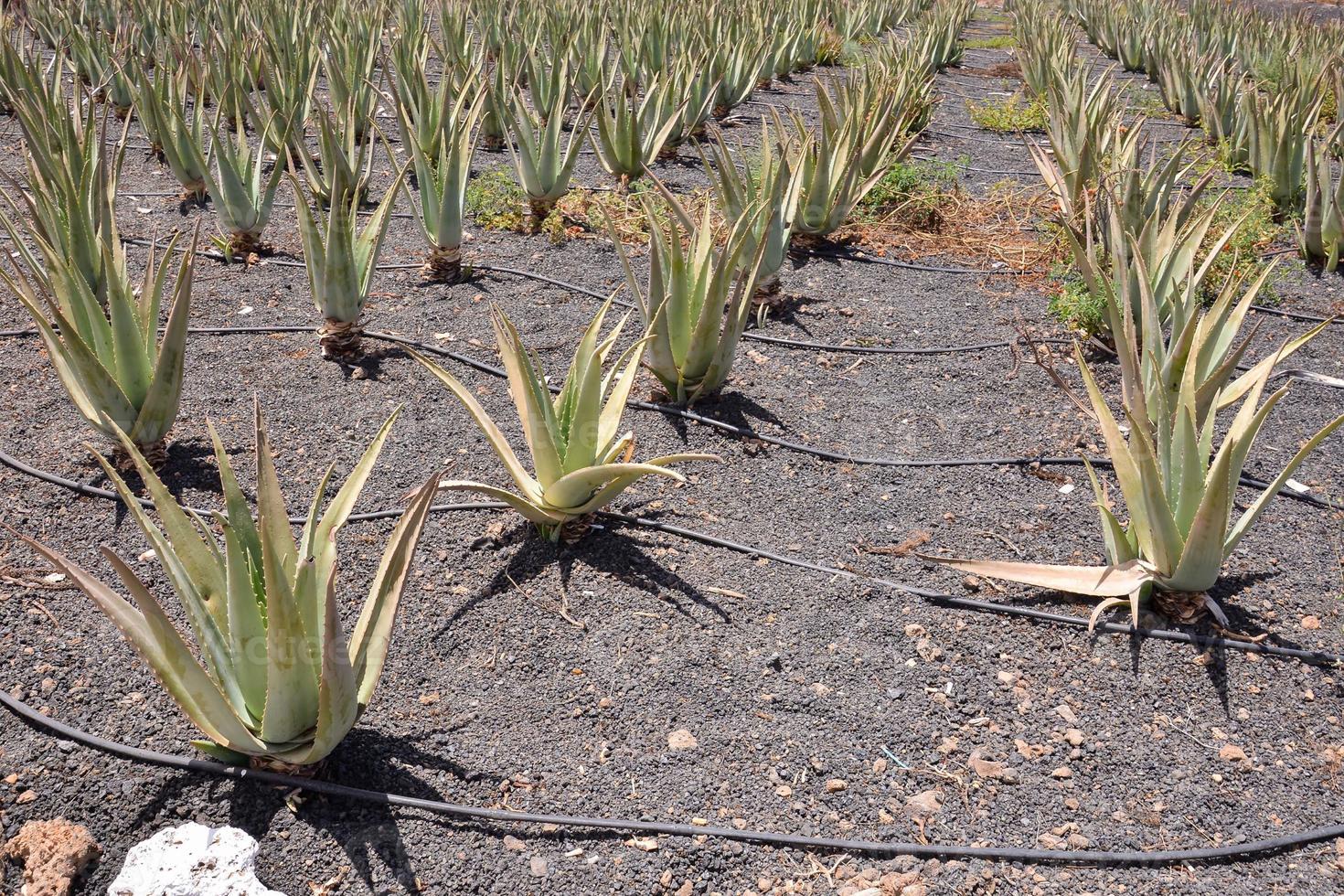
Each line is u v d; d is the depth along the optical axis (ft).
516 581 10.03
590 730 8.41
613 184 22.58
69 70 29.73
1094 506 11.89
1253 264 18.06
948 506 11.78
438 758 8.04
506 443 10.33
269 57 25.04
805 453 12.62
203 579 7.46
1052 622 9.92
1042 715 8.85
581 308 16.24
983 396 14.37
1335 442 13.51
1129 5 57.11
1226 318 12.70
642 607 9.77
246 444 12.00
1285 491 12.28
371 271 13.74
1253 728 8.82
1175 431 9.67
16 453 11.56
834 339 15.88
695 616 9.71
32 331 14.39
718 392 13.70
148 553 10.16
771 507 11.53
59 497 10.84
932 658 9.41
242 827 7.34
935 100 31.40
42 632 8.97
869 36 47.85
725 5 39.86
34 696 8.30
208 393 13.03
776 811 7.80
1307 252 19.43
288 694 7.10
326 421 12.57
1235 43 40.68
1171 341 13.04
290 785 7.61
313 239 13.24
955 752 8.43
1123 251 14.34
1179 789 8.18
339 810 7.53
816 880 7.29
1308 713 8.98
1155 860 7.54
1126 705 9.01
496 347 14.71
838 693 8.95
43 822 7.16
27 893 6.66
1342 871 7.55
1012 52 50.06
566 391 10.57
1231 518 11.73
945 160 27.35
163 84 21.94
